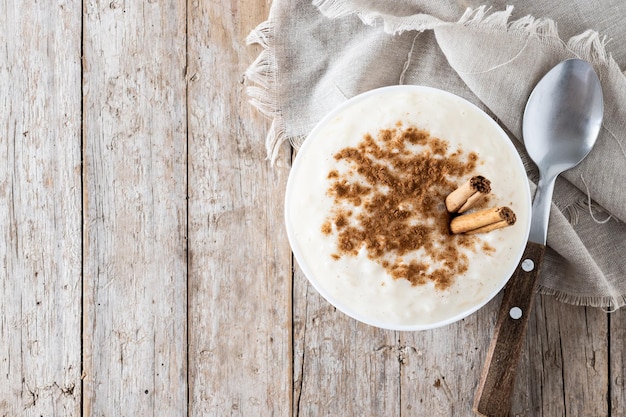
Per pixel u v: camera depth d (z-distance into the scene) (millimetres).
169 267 572
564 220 542
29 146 573
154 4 573
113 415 571
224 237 572
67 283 573
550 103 539
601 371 567
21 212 574
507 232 503
